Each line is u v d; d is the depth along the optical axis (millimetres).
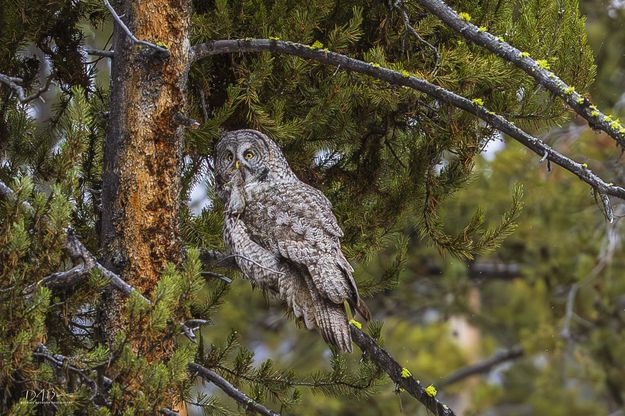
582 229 23516
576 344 23938
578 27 13383
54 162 10141
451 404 26391
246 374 12547
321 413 21531
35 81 13406
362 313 11562
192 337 9914
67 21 13391
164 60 11125
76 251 9953
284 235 11859
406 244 14211
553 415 24734
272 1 13031
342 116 13164
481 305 27750
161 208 11219
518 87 13258
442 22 12906
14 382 9547
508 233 13703
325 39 13367
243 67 12766
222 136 12727
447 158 16438
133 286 11062
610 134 11117
